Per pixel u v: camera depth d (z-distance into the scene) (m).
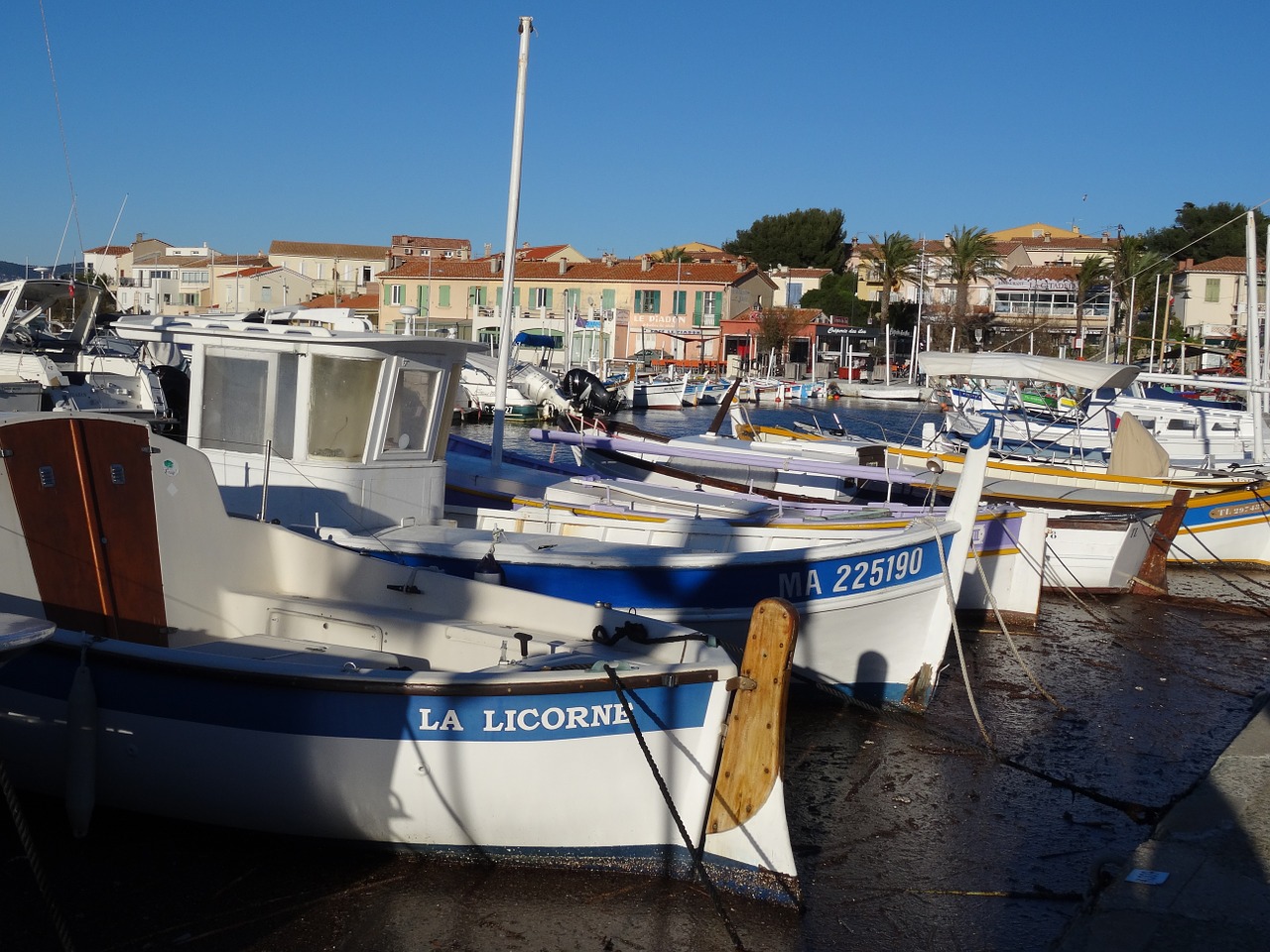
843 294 86.69
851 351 77.31
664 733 6.39
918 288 79.19
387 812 6.46
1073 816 8.23
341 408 9.76
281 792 6.48
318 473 9.73
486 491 13.01
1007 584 14.14
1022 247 90.62
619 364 67.69
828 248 102.19
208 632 7.61
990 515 13.88
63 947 5.67
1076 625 14.49
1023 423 27.69
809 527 11.94
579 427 18.62
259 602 7.70
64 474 6.98
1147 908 5.89
